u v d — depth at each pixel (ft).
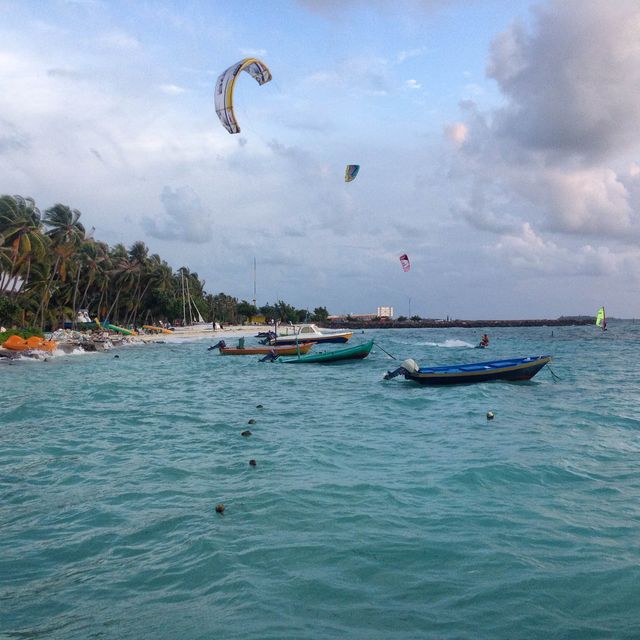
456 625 19.36
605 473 37.96
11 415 64.34
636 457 42.32
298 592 21.77
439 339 308.40
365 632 18.93
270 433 53.36
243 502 32.50
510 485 35.45
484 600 21.07
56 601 21.43
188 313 403.54
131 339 237.45
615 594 21.44
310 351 171.01
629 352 185.78
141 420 60.95
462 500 32.58
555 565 23.91
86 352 179.32
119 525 29.35
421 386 88.38
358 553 25.26
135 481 37.52
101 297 295.69
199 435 52.70
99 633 19.04
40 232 211.20
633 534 27.27
